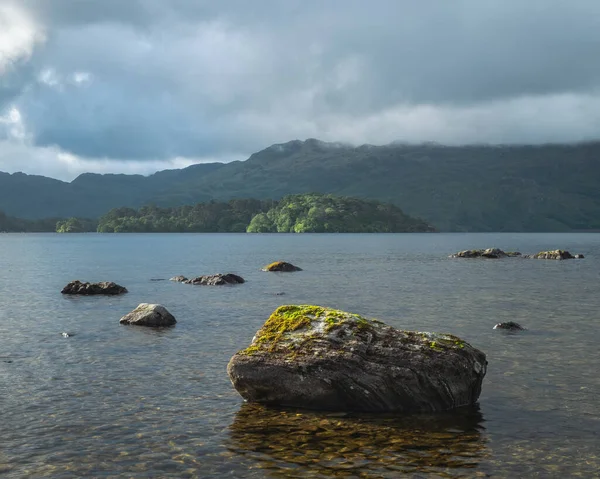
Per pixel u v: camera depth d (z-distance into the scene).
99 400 17.16
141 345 25.33
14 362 22.00
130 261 101.38
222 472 12.09
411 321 31.94
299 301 41.72
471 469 12.23
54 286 54.47
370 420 15.54
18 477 11.84
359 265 86.94
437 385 16.33
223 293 47.31
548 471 12.16
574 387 18.44
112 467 12.35
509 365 21.33
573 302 40.41
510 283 55.44
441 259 103.44
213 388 18.53
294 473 12.02
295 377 16.72
